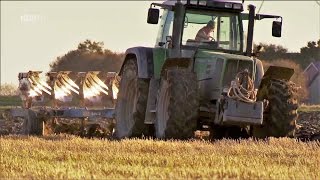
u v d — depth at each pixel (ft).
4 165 98.53
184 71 141.90
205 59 145.28
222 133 150.00
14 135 151.74
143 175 90.79
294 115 144.25
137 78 152.46
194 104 139.64
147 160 105.19
